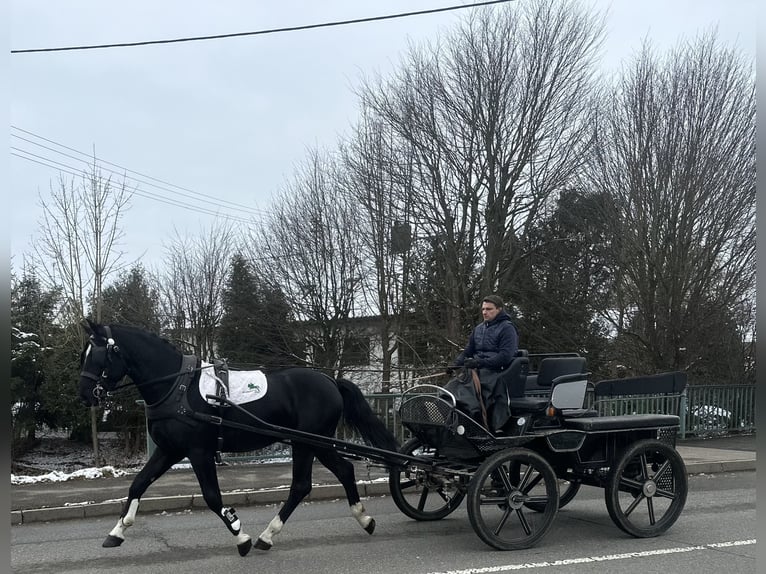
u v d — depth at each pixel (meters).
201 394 5.89
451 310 18.67
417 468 6.53
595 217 17.69
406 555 5.94
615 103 16.92
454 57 18.44
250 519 7.60
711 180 15.44
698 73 15.79
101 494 8.44
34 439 19.52
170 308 23.80
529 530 6.28
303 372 6.55
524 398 6.61
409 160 19.00
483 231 18.44
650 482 6.71
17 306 19.11
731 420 15.02
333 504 8.45
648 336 16.08
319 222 21.25
